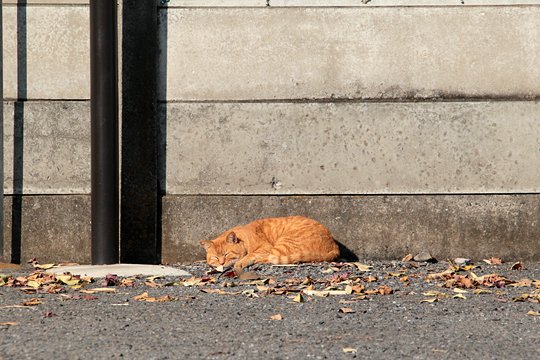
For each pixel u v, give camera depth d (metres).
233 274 14.77
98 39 16.00
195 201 16.73
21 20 16.64
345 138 16.75
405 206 16.75
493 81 16.75
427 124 16.72
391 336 10.12
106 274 15.02
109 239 16.14
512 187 16.78
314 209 16.78
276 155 16.78
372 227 16.78
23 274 15.17
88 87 16.70
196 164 16.77
